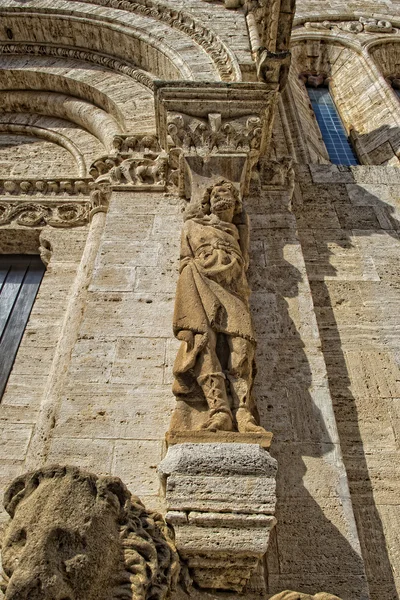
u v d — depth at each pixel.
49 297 5.74
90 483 2.86
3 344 5.42
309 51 12.04
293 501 3.64
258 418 3.77
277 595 2.92
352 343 5.12
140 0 9.21
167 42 8.34
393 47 12.33
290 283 5.10
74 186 6.89
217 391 3.57
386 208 6.59
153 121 7.59
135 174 6.32
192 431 3.37
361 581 3.30
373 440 4.37
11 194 6.95
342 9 13.51
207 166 5.61
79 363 4.38
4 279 6.22
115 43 9.00
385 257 5.95
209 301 4.00
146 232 5.57
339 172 7.10
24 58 9.54
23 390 4.88
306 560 3.39
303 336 4.63
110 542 2.75
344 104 10.84
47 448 3.99
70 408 4.09
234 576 3.06
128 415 4.05
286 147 8.12
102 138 8.03
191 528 3.06
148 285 5.00
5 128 8.90
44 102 9.02
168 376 4.30
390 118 9.52
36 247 6.58
